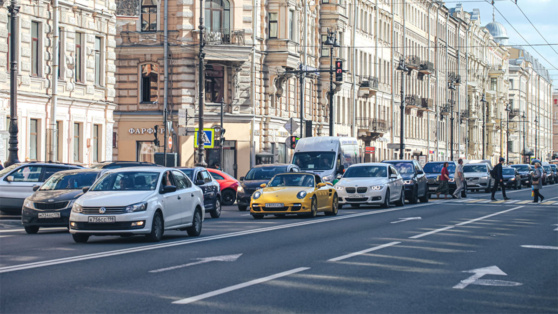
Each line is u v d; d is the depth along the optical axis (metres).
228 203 46.16
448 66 132.25
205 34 63.38
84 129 51.34
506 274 16.39
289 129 59.72
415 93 114.62
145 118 64.75
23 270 16.66
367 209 41.00
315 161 49.72
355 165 43.34
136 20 64.50
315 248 21.06
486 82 161.00
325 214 36.22
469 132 146.50
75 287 14.39
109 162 33.44
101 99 53.38
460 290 14.28
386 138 101.88
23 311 12.12
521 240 23.59
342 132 87.19
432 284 14.91
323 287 14.45
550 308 12.69
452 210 39.31
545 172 98.69
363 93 91.69
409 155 110.69
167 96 64.25
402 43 107.31
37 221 26.41
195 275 15.92
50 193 27.03
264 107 69.69
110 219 22.22
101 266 17.31
